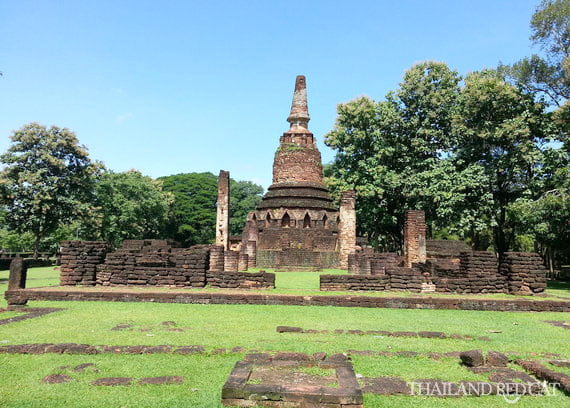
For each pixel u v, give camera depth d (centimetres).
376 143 3622
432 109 3503
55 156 3603
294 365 615
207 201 7681
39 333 895
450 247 3312
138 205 5222
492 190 3156
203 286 1561
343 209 3219
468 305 1317
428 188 3191
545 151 2727
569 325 1095
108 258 1595
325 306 1314
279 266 3244
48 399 545
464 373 665
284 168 4506
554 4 2708
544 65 2848
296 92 4716
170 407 519
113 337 864
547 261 4044
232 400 516
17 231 3328
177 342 828
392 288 1577
